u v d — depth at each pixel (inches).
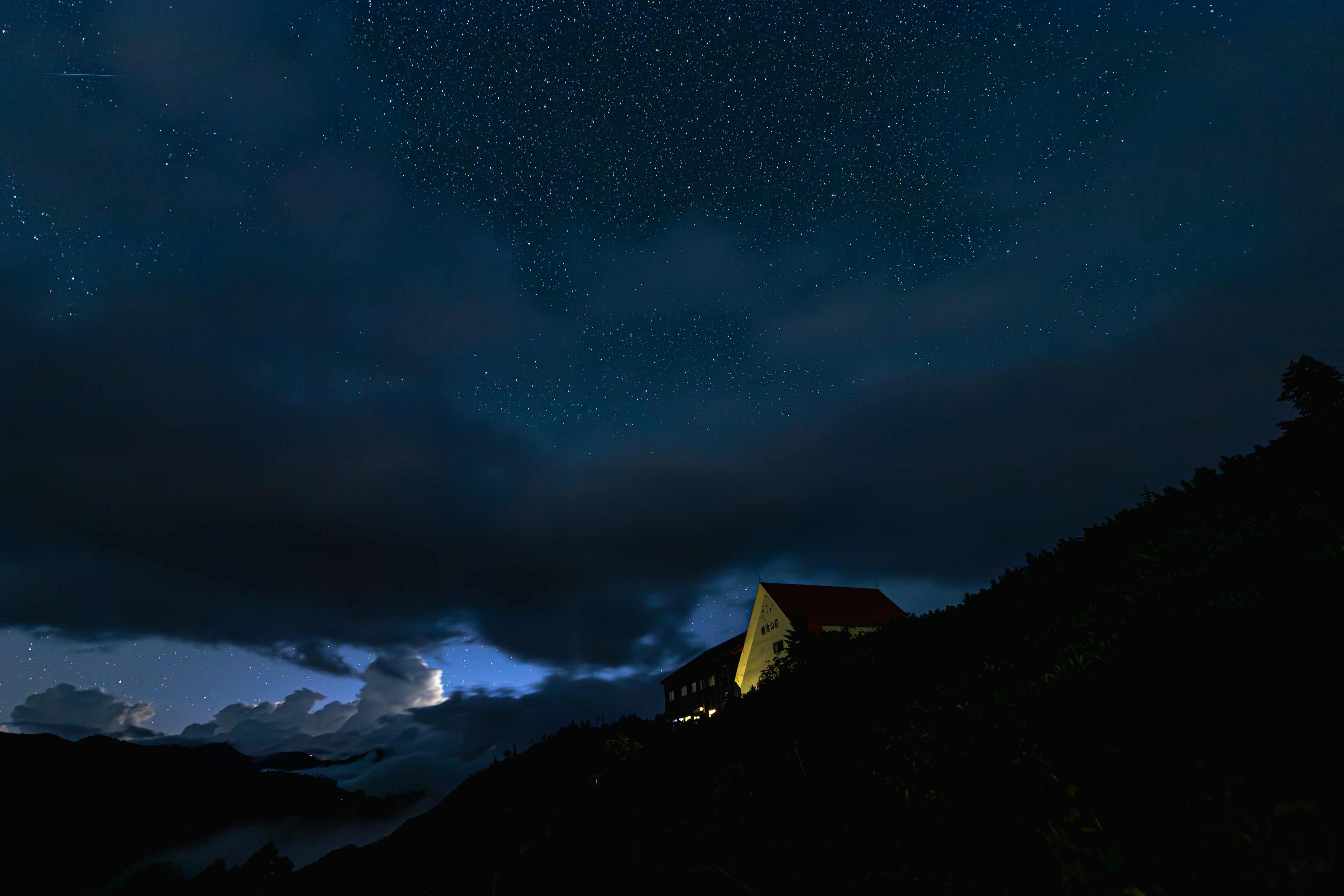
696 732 413.1
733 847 216.2
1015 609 293.6
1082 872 118.1
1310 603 132.9
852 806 210.5
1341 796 100.9
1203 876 105.3
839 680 334.3
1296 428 269.7
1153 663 151.9
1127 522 309.1
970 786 171.8
